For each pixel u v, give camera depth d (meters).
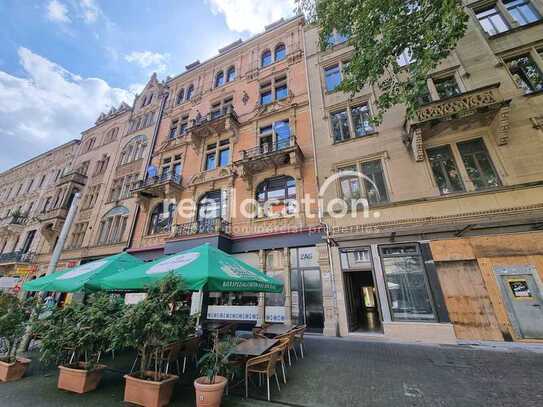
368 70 7.77
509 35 10.20
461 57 10.45
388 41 6.92
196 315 4.84
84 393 4.64
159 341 4.29
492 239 7.94
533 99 8.83
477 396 4.13
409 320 8.29
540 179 7.97
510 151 8.58
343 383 4.88
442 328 7.68
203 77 19.66
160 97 21.72
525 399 3.96
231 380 5.19
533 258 7.41
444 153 9.63
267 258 11.42
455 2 5.72
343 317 9.18
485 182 8.71
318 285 10.14
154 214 16.53
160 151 18.47
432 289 8.20
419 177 9.59
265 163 12.82
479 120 9.04
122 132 22.47
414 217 9.13
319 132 12.48
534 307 7.10
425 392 4.36
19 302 6.15
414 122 9.42
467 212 8.45
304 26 15.65
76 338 4.98
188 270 4.95
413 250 8.93
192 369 6.02
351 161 11.14
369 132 11.28
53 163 26.77
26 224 23.41
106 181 20.52
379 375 5.21
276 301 10.59
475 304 7.64
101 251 16.88
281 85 15.46
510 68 9.82
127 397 4.20
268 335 6.81
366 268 9.42
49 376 5.63
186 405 4.10
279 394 4.48
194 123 16.45
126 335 4.20
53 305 6.12
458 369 5.35
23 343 7.58
